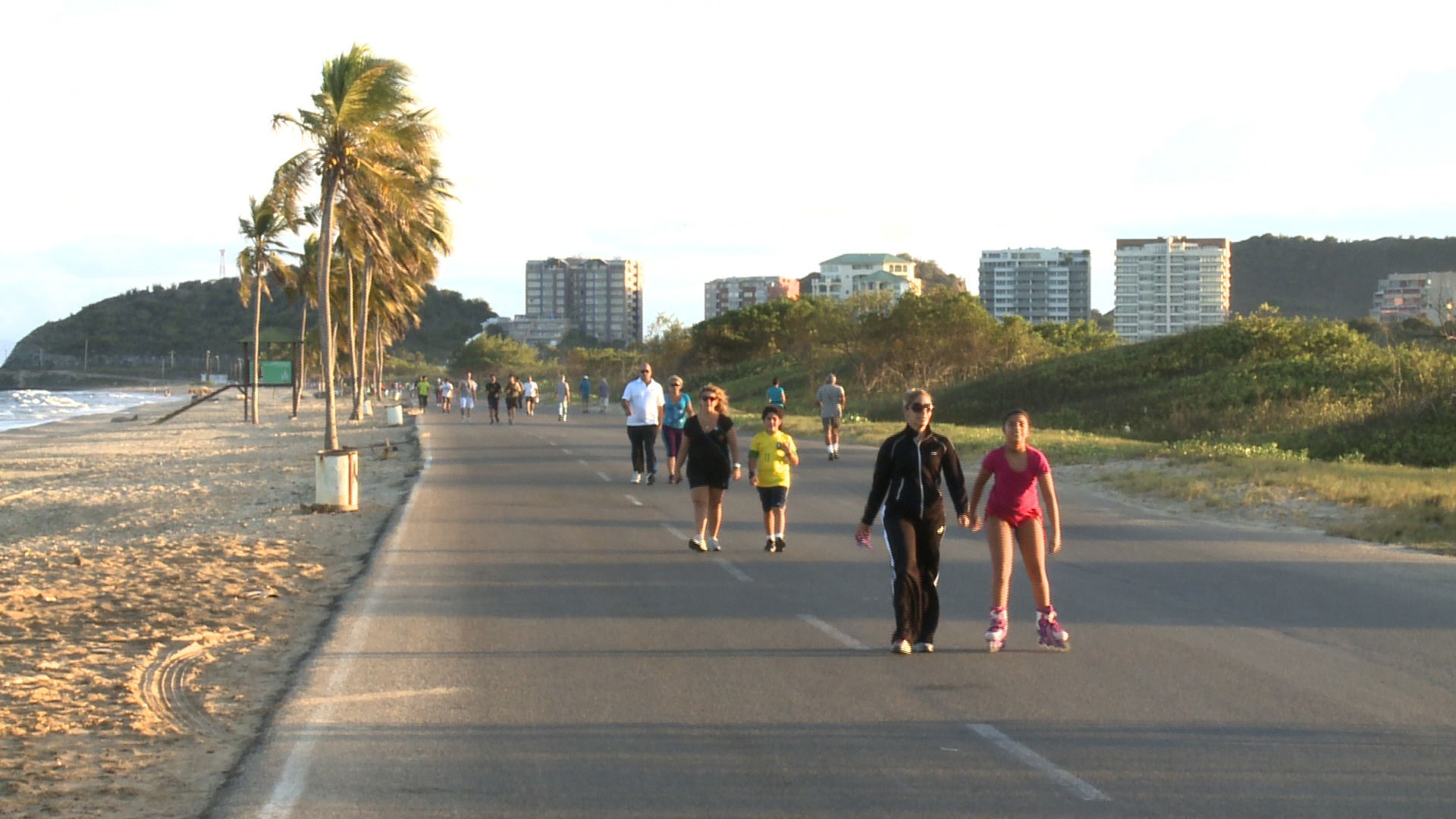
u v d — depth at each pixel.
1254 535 23.00
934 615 13.21
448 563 19.69
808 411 87.25
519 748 9.80
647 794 8.66
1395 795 8.54
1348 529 22.92
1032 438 45.34
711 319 153.25
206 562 19.84
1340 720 10.44
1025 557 13.24
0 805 8.48
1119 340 111.81
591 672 12.33
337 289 100.88
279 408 120.88
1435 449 44.19
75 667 12.71
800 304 139.00
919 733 10.14
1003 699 11.20
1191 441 44.34
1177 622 14.81
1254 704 11.01
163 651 13.42
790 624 14.70
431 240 74.19
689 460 20.98
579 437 58.19
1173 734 10.06
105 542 25.16
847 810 8.30
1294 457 39.84
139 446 67.50
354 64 38.72
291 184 38.88
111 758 9.66
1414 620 14.93
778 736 10.05
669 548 21.39
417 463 42.50
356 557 20.69
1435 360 58.28
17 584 17.88
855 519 25.47
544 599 16.44
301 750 9.78
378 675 12.25
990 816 8.17
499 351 190.12
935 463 13.20
